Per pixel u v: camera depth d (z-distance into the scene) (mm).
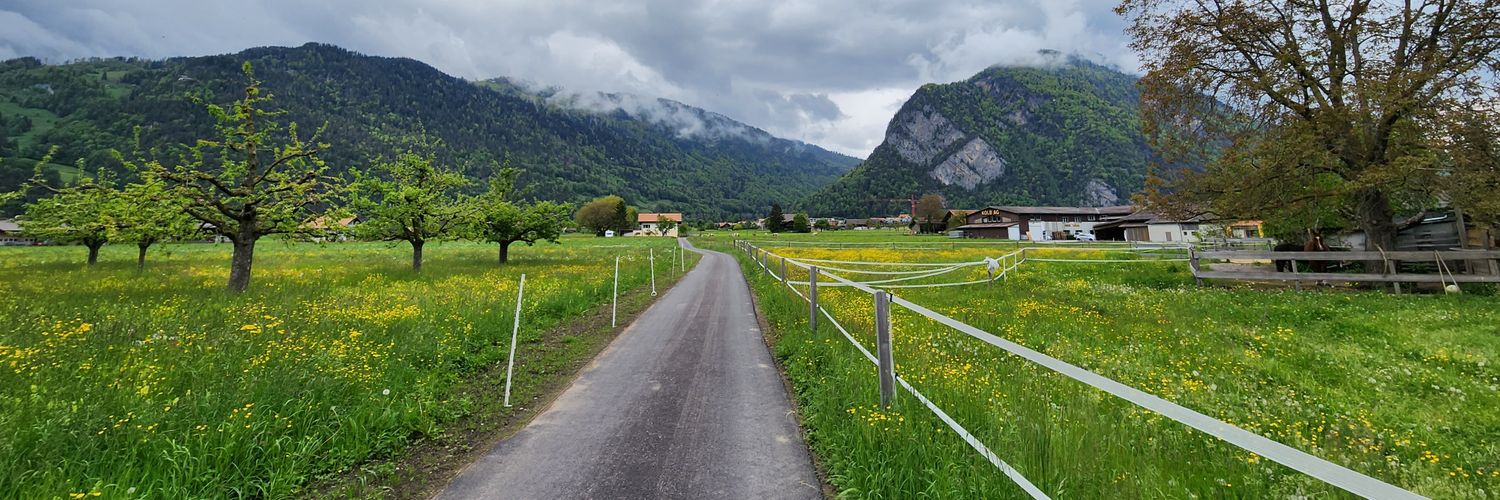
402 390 5992
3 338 7398
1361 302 12242
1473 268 14344
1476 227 15156
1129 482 3557
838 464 4105
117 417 4586
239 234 15812
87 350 6988
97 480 3635
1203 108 17969
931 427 4395
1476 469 4102
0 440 3971
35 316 9555
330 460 4332
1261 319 10641
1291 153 15008
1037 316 11078
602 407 5895
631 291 17672
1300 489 3479
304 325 9047
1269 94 16094
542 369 7605
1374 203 15648
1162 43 18188
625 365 7801
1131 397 2541
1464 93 13883
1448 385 6184
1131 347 8258
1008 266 23094
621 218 141125
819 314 10703
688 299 15461
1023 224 88875
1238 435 2152
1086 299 13625
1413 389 6246
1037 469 3615
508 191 31281
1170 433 4613
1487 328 8891
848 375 6074
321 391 5488
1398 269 15438
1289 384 6527
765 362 7816
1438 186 13922
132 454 3973
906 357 7074
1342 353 7820
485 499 3873
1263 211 16781
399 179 26266
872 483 3666
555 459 4535
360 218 26469
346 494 3955
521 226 30594
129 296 13281
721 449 4641
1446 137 13492
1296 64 15531
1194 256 17094
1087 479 3551
